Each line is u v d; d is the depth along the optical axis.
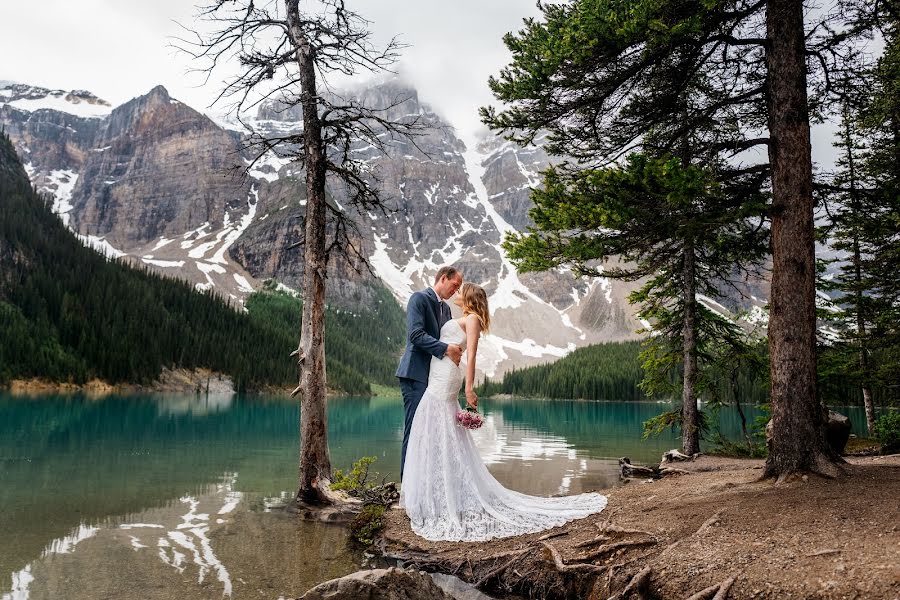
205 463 16.05
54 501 10.15
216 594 5.43
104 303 101.19
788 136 7.09
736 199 7.57
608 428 37.38
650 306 17.31
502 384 165.00
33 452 17.45
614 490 8.20
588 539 5.88
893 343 17.17
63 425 28.38
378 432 30.92
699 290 16.83
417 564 6.27
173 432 26.59
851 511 5.24
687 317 16.22
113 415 37.75
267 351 119.38
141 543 7.34
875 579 3.82
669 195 6.41
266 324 133.75
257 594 5.45
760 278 10.89
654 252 8.90
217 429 29.27
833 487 6.12
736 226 8.45
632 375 129.75
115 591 5.50
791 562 4.36
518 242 7.70
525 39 7.89
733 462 13.63
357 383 145.50
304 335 10.43
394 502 9.12
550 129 8.61
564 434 31.16
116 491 11.25
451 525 6.37
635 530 5.66
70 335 91.06
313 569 6.28
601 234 7.30
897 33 8.12
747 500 6.05
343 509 9.38
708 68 8.70
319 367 10.38
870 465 7.32
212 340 112.00
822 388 17.61
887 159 12.98
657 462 18.41
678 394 17.05
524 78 7.83
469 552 6.17
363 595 4.32
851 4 7.73
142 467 14.84
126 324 100.62
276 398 98.12
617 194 6.88
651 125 8.53
